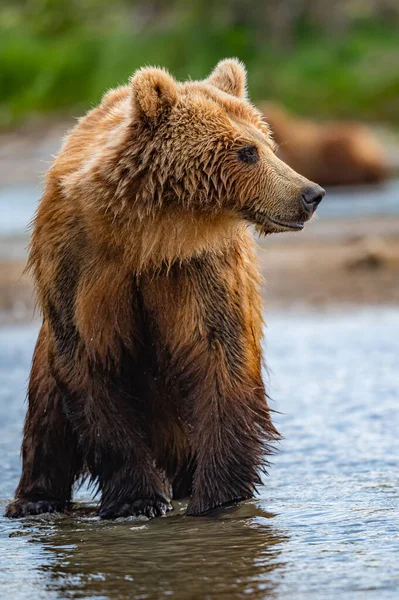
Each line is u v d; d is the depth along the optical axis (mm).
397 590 7934
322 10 61156
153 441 11555
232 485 10648
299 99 55562
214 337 10562
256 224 10742
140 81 10164
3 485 12594
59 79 62281
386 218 31422
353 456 12555
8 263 26688
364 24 62344
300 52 59219
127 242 10164
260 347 11484
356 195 39000
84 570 8805
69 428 11367
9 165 48281
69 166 10492
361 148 42312
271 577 8352
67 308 10484
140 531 10039
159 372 11016
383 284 24156
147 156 10055
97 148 10359
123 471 10789
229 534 9664
